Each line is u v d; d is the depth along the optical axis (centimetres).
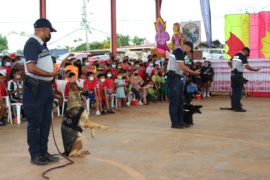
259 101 1562
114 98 1414
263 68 1719
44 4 1703
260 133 870
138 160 643
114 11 1891
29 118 618
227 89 1797
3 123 1057
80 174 569
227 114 1190
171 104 947
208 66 1764
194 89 1625
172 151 704
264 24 1827
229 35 1881
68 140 669
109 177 552
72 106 670
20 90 1109
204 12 1828
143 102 1509
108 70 1360
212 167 595
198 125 988
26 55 597
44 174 570
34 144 626
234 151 699
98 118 1159
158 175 558
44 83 615
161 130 923
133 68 1588
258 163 616
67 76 1209
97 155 681
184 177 547
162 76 1616
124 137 841
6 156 686
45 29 614
